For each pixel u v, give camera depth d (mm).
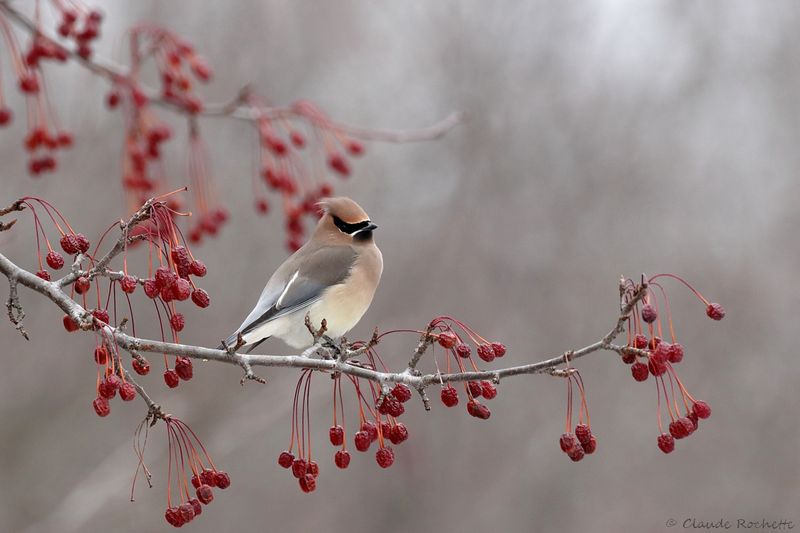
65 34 8297
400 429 6016
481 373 5859
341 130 9039
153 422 5684
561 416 17016
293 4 16250
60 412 14750
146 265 14828
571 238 16891
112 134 14375
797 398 17328
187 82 8750
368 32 16766
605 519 16672
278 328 9156
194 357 5801
